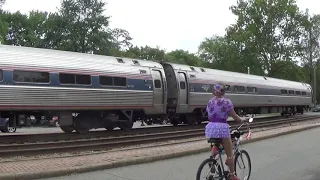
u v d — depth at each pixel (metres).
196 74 23.86
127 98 18.39
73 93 16.03
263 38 56.78
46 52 15.70
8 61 14.21
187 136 16.88
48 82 15.23
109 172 8.35
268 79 34.25
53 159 9.61
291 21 56.03
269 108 35.47
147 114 19.88
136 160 9.45
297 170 8.96
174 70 22.30
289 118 34.88
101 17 57.56
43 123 16.05
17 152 10.69
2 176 6.98
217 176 6.23
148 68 19.97
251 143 13.98
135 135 16.67
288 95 37.47
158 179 7.79
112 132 18.25
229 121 27.69
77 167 8.17
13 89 14.18
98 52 56.97
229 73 28.12
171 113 22.42
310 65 72.50
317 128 21.97
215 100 6.17
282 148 12.69
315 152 11.83
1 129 17.39
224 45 63.44
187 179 7.83
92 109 16.83
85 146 12.16
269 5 56.00
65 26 56.69
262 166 9.41
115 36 61.22
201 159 10.35
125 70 18.53
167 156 10.34
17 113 15.02
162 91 20.61
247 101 29.52
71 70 16.09
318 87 81.94
